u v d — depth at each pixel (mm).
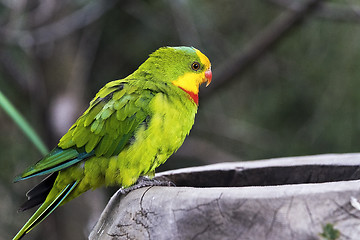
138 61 12555
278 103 12969
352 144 12195
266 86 13172
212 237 3715
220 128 14070
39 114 11164
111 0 10320
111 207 4824
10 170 12133
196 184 5711
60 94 11055
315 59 12336
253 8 12711
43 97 11039
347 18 10680
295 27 11258
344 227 3471
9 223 12211
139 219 4121
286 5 10719
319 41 12156
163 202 3973
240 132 13875
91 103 5602
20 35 9891
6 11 10523
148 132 5328
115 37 12297
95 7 10219
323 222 3496
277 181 5605
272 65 12938
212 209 3727
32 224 5070
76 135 5344
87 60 11961
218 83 11500
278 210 3568
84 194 10906
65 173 5348
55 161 5223
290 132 13031
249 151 13711
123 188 5254
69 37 11352
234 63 11328
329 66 12227
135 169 5348
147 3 11836
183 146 13539
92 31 11680
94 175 5375
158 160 5477
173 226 3854
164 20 12039
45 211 5152
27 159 12023
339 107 12219
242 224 3639
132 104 5371
